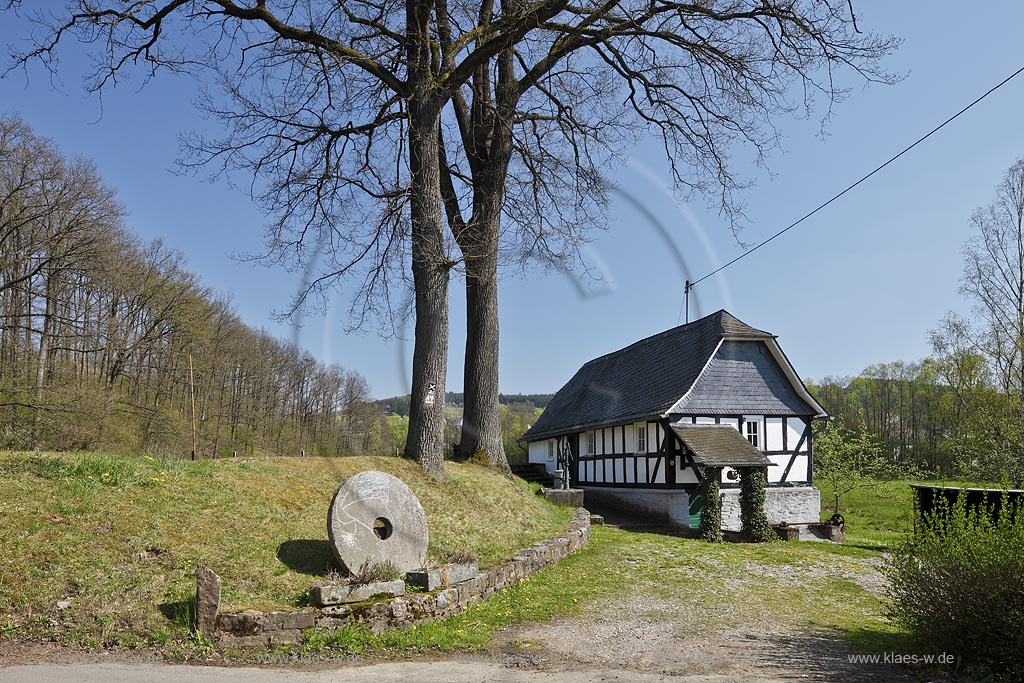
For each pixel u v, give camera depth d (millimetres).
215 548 8125
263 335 23781
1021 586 5848
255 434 22781
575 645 7238
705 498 17547
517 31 14070
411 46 14430
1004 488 6859
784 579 11898
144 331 29234
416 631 7387
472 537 11375
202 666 5969
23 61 13562
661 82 17016
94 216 23953
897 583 7117
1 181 22547
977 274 28875
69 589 6930
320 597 7152
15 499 8273
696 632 7949
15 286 23188
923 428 39125
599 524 18484
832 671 6211
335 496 8219
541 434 31906
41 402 21234
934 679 5953
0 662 5770
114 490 8938
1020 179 27812
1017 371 27203
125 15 13219
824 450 28703
